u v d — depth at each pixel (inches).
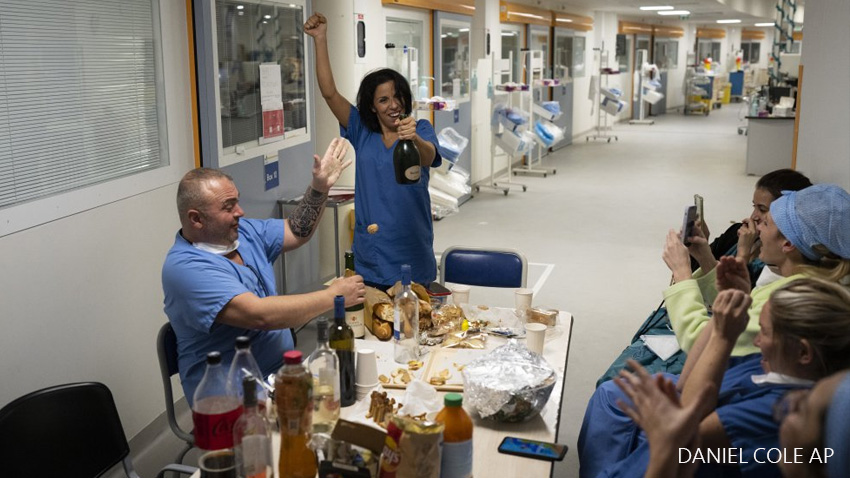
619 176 428.1
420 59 303.9
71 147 110.4
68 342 109.7
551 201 357.7
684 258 96.3
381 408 76.1
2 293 96.5
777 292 63.6
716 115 827.4
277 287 183.0
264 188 172.2
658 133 648.4
